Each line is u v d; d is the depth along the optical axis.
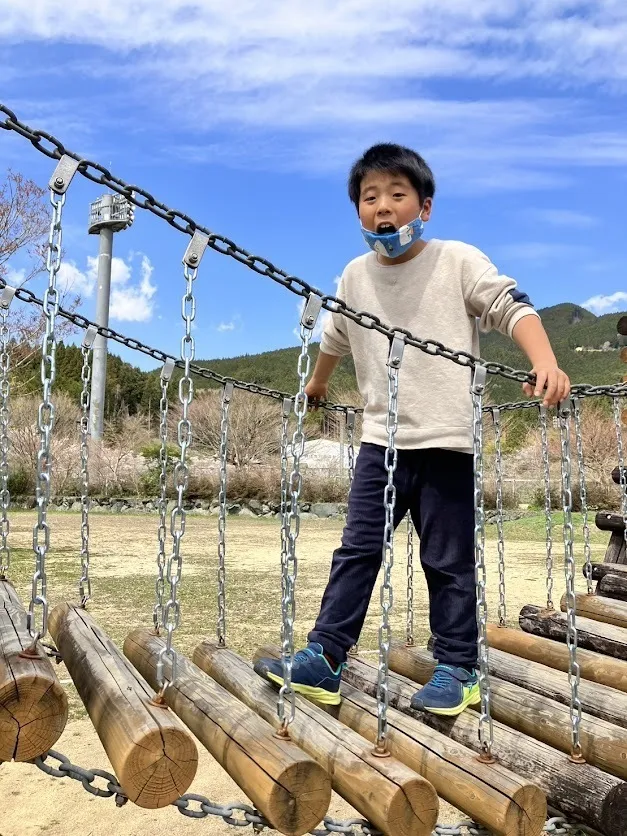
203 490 20.97
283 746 1.60
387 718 2.03
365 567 2.21
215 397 25.94
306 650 2.13
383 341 2.30
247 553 11.18
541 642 2.94
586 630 3.01
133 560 9.85
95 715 1.71
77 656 2.10
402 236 2.20
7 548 2.47
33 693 1.43
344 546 2.24
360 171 2.28
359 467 2.31
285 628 1.69
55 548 11.16
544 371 2.02
